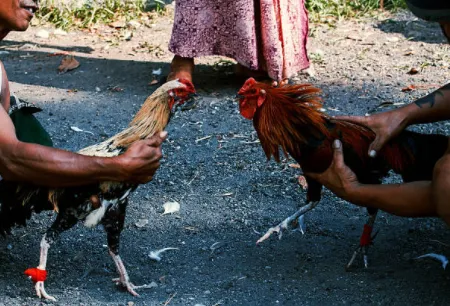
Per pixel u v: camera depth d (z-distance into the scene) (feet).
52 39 25.93
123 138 11.80
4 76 12.38
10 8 11.88
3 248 13.56
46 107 20.39
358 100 20.43
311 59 23.57
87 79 22.45
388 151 12.29
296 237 13.98
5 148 10.92
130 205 15.29
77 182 11.08
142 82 22.24
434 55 23.57
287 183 16.08
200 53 20.33
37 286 11.92
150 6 28.45
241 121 19.35
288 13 20.24
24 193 11.91
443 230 14.12
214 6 19.89
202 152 17.67
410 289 12.20
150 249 13.67
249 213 14.90
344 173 11.46
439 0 10.34
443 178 10.47
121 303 11.94
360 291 12.17
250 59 19.95
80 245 13.78
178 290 12.33
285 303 11.90
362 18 27.43
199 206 15.24
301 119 12.03
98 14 27.50
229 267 13.03
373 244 13.64
